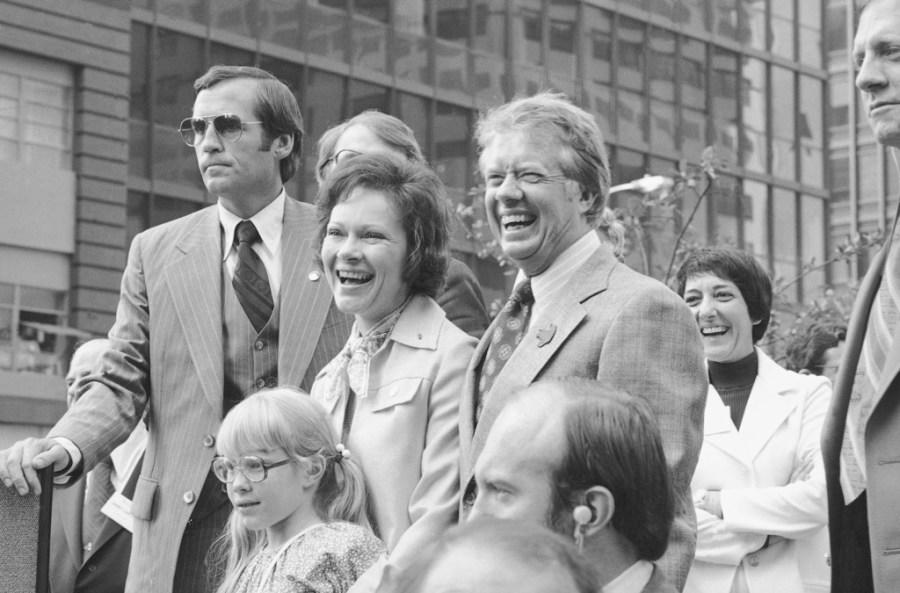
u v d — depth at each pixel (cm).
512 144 516
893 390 412
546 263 517
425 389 552
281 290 630
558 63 3912
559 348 490
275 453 528
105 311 3084
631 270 505
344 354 572
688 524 457
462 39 3731
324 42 3494
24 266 2992
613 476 356
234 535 550
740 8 4362
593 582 201
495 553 201
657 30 4138
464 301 652
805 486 644
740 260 702
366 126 696
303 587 511
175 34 3244
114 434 616
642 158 4072
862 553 438
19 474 579
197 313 630
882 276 446
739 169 4303
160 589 611
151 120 3189
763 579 644
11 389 2958
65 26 3030
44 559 581
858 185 4444
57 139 3047
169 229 661
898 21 439
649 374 471
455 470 537
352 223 561
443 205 580
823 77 4544
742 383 702
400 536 536
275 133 650
